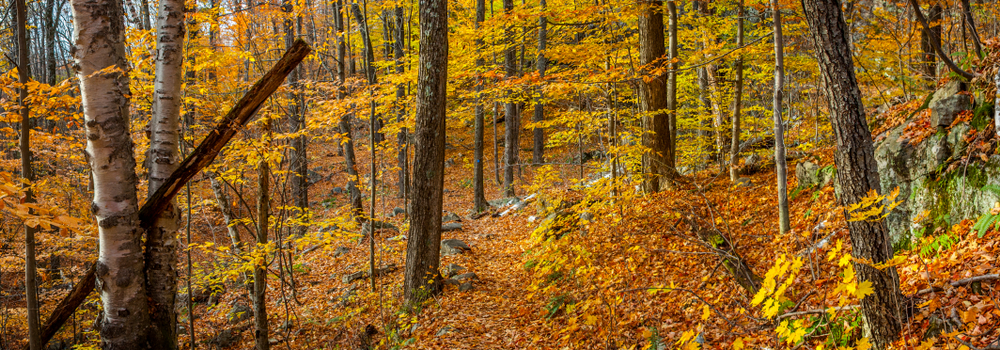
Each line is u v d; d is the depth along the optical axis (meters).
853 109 3.21
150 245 3.53
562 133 10.22
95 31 3.24
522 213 14.27
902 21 7.94
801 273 5.22
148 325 3.39
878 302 3.31
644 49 9.44
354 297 8.83
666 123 9.70
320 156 22.94
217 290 9.41
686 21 10.32
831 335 3.79
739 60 9.49
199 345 8.02
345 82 8.12
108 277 3.27
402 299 8.54
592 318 4.38
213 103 7.04
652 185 9.90
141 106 6.41
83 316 8.63
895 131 6.15
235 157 6.14
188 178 3.54
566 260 7.51
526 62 16.91
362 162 22.16
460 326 6.96
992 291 3.38
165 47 3.79
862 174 3.22
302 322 8.27
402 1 10.18
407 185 11.80
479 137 16.38
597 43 9.55
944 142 5.21
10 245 7.91
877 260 3.24
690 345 2.81
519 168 20.00
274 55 9.83
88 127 3.22
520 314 6.96
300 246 7.39
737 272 5.21
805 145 8.88
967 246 4.15
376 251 11.62
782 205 6.32
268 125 6.12
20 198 2.24
